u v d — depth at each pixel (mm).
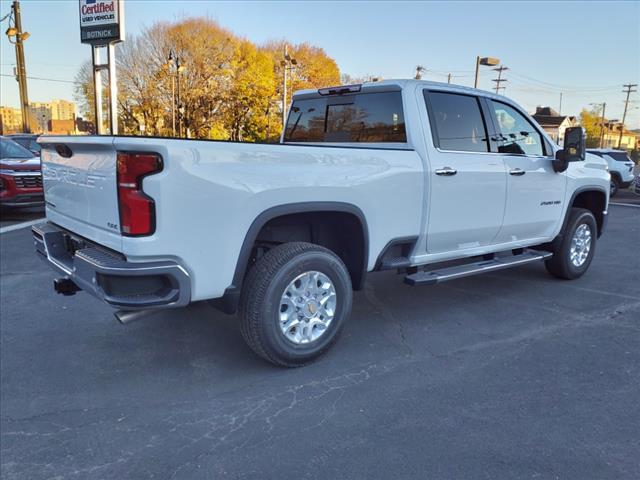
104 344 4168
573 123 72562
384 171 3904
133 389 3420
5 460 2680
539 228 5414
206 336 4316
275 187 3312
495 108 4926
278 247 3555
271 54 50094
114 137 2963
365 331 4406
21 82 27484
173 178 2908
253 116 47062
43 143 3975
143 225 2891
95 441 2836
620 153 18406
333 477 2510
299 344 3621
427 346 4090
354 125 4754
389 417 3039
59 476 2553
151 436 2877
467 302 5223
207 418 3055
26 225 9914
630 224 11062
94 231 3301
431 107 4363
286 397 3287
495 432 2871
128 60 41375
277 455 2689
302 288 3609
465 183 4473
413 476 2510
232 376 3588
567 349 4023
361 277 4016
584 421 2982
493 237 4953
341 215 3811
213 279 3172
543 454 2668
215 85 44219
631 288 5750
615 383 3449
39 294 5512
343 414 3076
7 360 3879
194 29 42688
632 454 2666
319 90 5051
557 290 5668
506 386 3414
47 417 3084
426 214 4238
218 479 2512
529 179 5086
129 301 2947
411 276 4328
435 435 2848
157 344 4160
